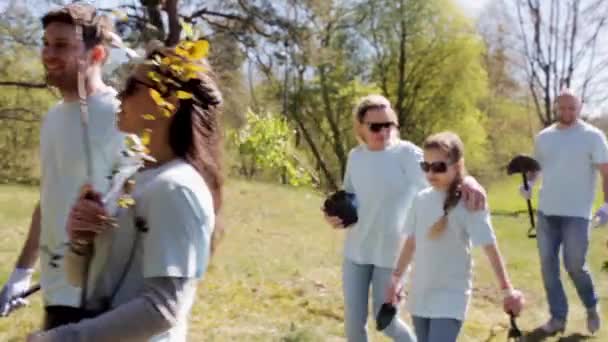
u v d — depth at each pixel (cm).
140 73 198
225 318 693
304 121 3756
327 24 3369
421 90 3962
